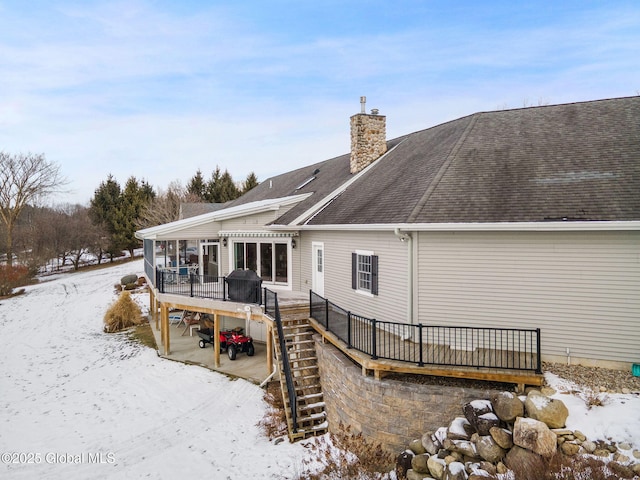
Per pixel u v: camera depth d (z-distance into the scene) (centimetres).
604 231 854
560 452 645
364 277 1230
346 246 1327
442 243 984
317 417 1030
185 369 1442
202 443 976
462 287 969
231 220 1822
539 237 902
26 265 4034
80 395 1298
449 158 1155
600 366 867
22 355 1759
